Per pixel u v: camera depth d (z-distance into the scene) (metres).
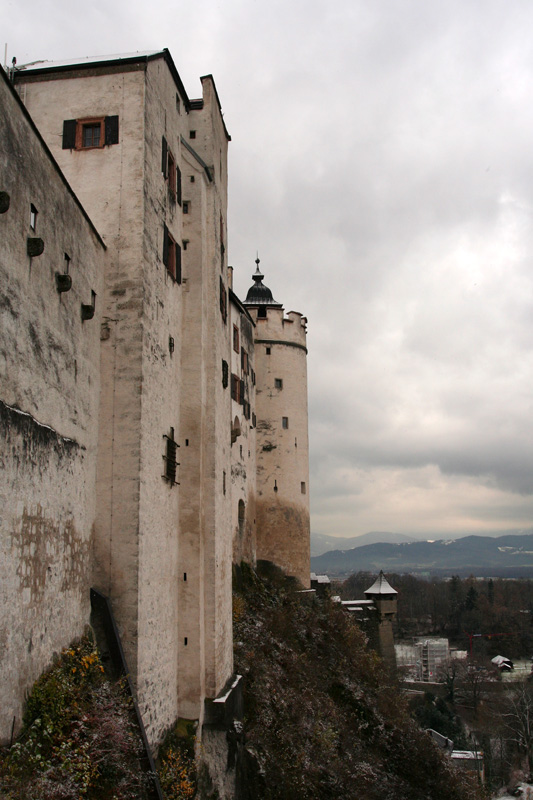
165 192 22.45
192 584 22.66
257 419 47.56
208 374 25.52
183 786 18.56
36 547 14.40
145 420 19.30
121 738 14.88
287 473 47.31
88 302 18.22
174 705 21.19
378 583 57.66
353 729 32.94
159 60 22.17
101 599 17.61
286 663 32.38
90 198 20.05
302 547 47.34
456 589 147.88
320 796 25.59
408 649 114.31
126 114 20.44
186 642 22.20
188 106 26.97
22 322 14.03
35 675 14.08
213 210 27.08
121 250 19.66
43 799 11.93
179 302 23.95
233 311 41.94
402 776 32.56
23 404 14.00
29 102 21.02
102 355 19.12
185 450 23.58
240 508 42.31
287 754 25.67
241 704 25.31
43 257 15.20
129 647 17.73
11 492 13.27
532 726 67.62
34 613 14.19
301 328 50.56
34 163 14.75
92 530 18.08
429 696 74.88
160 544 20.41
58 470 15.80
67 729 13.98
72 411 16.88
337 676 36.59
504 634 124.38
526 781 60.91
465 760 57.16
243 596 37.88
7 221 13.38
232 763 22.12
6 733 12.63
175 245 23.58
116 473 18.53
